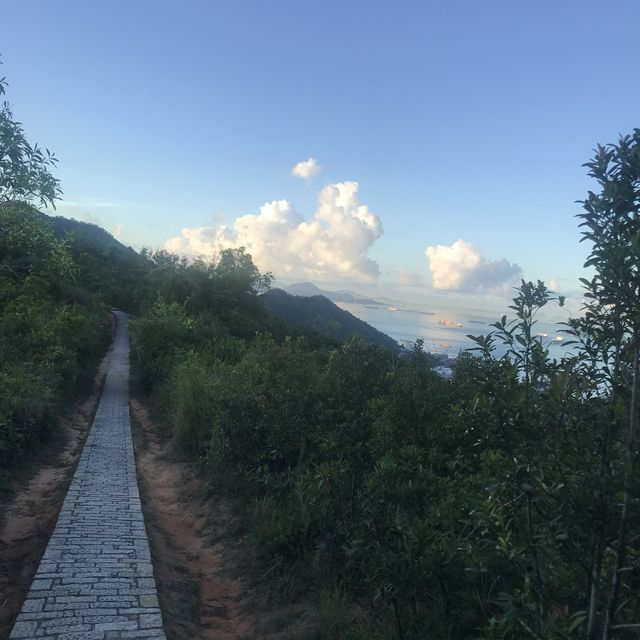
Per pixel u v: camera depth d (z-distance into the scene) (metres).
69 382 15.74
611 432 2.08
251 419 7.86
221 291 52.56
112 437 12.12
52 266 10.35
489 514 2.78
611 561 2.38
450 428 5.50
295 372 8.10
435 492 4.42
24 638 3.70
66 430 12.28
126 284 65.00
